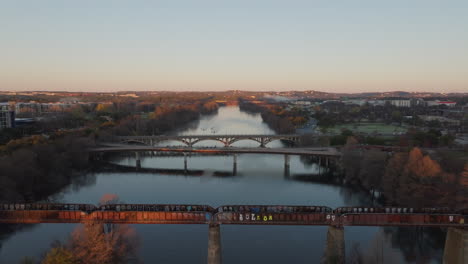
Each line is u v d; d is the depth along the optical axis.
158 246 113.06
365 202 157.50
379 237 120.56
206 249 111.38
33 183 164.62
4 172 146.00
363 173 169.62
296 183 194.38
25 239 116.44
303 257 107.88
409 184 127.06
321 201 160.12
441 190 119.06
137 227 127.44
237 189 182.25
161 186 188.25
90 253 83.69
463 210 99.56
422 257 106.88
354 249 112.06
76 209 103.00
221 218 94.38
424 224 94.50
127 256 99.19
